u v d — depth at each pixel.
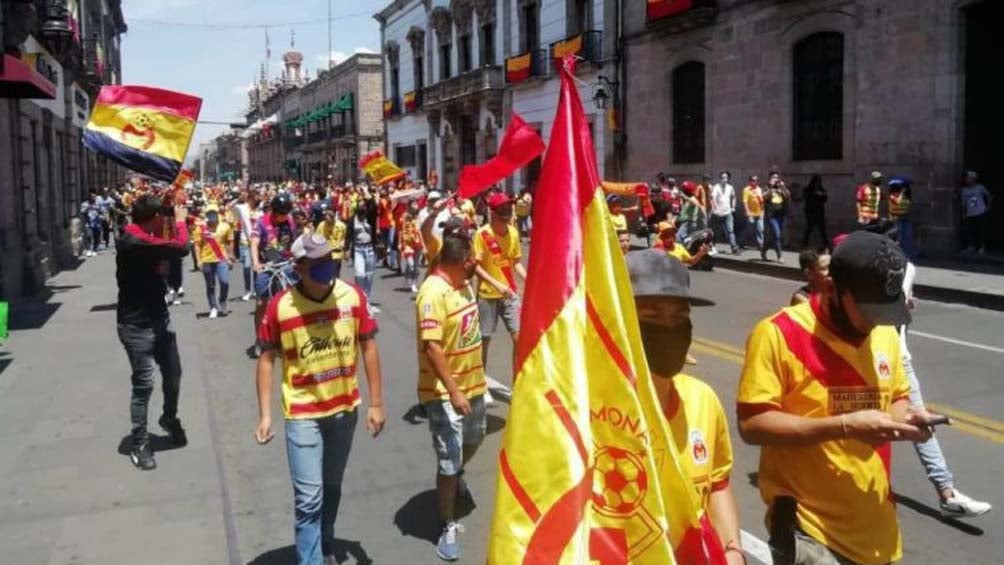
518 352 2.05
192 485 5.84
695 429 2.38
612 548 1.97
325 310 4.37
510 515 1.94
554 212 2.05
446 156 42.03
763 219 18.23
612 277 2.00
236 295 15.91
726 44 22.56
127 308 6.21
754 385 2.75
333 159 69.31
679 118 25.17
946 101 16.66
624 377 1.99
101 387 8.55
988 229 17.52
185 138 8.16
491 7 36.47
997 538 4.82
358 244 13.98
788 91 20.56
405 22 48.09
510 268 7.90
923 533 4.90
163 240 6.29
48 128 20.47
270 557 4.82
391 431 7.22
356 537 5.07
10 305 14.53
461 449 4.92
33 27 16.45
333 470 4.52
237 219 15.20
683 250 9.48
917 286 13.96
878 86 18.06
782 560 2.68
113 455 6.46
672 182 23.17
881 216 17.58
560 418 1.95
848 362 2.71
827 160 19.67
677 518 2.04
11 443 6.76
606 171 28.09
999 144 17.23
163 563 4.65
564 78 2.12
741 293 14.48
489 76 35.56
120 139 8.02
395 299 15.15
